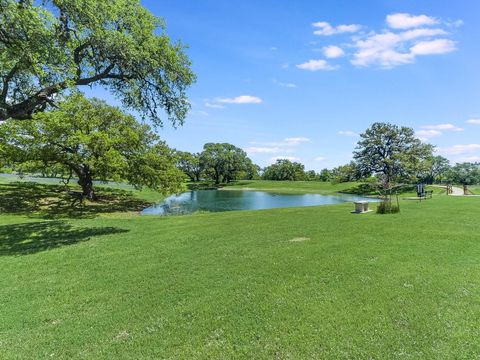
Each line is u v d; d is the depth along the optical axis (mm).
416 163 54906
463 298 5043
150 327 4727
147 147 28312
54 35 9500
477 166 85000
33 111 11203
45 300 5926
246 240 9852
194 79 13445
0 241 10977
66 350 4289
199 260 7883
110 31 10602
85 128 23984
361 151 60031
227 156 84938
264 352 3945
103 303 5684
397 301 5016
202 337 4371
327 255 7570
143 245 9922
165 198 41375
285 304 5105
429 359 3643
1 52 9242
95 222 14695
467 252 7520
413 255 7340
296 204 35875
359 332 4234
